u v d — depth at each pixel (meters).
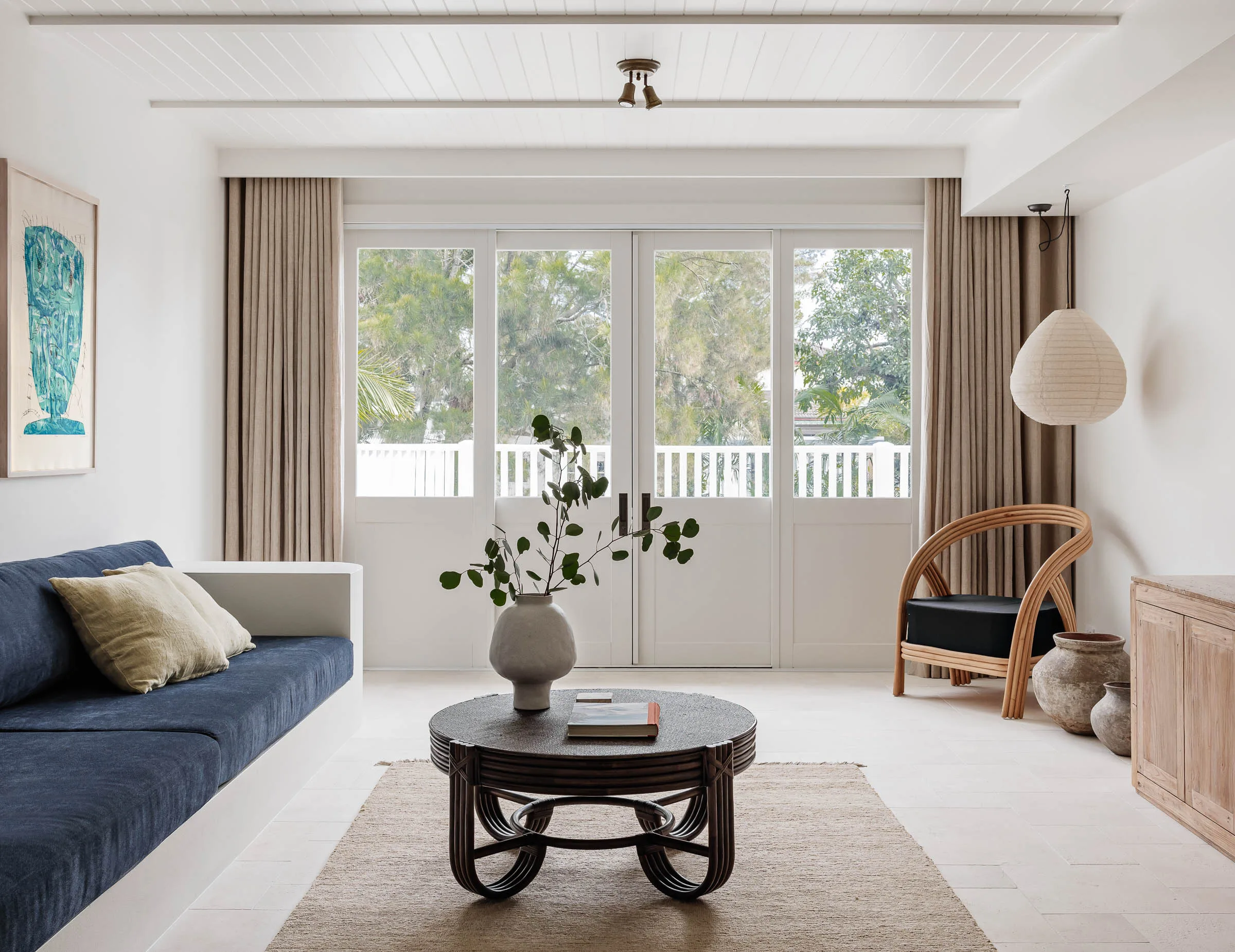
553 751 2.31
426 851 2.77
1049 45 3.55
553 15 3.31
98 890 1.89
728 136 4.68
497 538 5.23
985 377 5.04
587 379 5.25
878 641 5.24
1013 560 5.02
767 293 5.24
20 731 2.47
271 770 2.99
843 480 5.24
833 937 2.26
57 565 3.04
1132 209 4.43
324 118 4.39
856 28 3.38
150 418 4.12
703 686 4.82
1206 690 2.82
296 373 5.04
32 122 3.29
